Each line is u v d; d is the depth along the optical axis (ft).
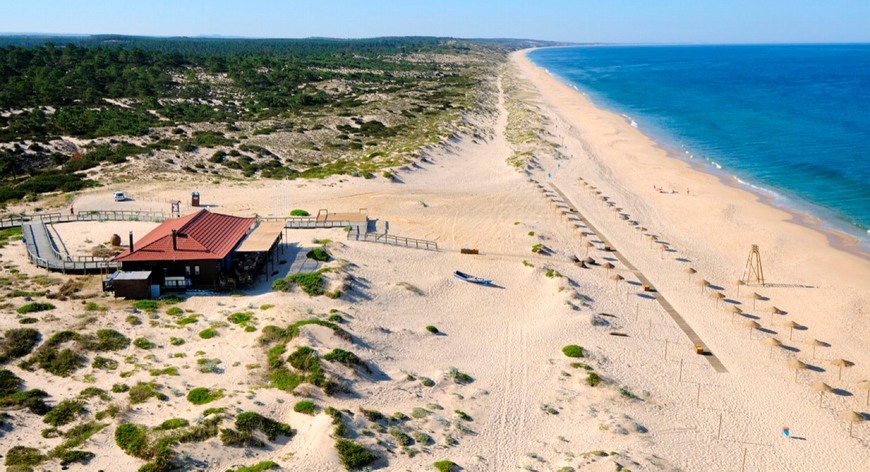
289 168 324.19
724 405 133.28
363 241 214.28
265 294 166.40
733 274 204.23
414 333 156.04
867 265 210.59
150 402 117.08
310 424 112.78
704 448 118.32
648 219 257.55
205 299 163.43
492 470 108.27
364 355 139.33
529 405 129.29
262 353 134.62
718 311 177.68
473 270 197.57
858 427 127.65
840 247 226.99
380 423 116.88
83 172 295.07
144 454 102.12
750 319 173.17
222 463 103.14
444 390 132.77
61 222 224.74
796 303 183.21
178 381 124.57
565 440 117.91
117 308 154.61
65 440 106.22
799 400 136.36
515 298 181.78
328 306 160.97
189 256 169.58
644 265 209.15
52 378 123.85
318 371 126.62
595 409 128.57
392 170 307.17
